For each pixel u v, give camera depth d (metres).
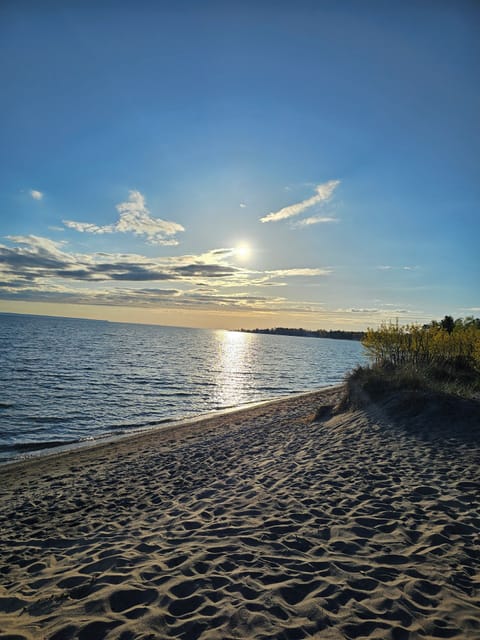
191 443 12.21
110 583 3.75
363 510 5.25
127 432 15.21
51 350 48.56
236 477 7.66
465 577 3.59
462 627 2.92
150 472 9.02
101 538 5.24
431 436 8.79
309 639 2.82
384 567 3.80
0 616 3.35
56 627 3.08
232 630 2.95
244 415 17.80
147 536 5.06
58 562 4.54
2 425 15.13
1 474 9.83
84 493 7.80
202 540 4.67
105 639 2.91
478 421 9.21
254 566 3.92
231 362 54.09
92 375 30.12
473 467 6.73
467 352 16.61
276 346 130.62
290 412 17.08
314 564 3.91
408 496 5.66
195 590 3.53
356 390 13.23
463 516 4.90
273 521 5.09
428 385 12.20
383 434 9.45
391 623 2.98
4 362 33.38
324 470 7.24
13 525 6.18
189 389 27.81
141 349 64.44
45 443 13.23
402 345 16.84
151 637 2.90
